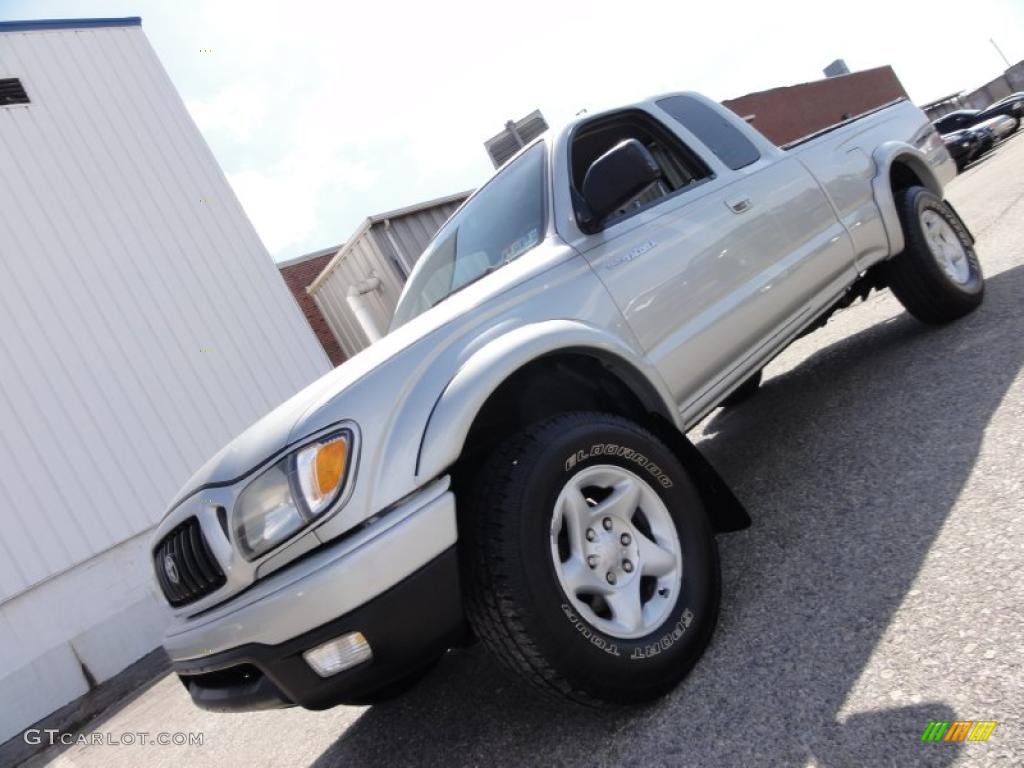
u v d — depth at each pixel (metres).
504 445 2.06
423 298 3.12
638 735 1.96
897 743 1.54
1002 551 2.03
